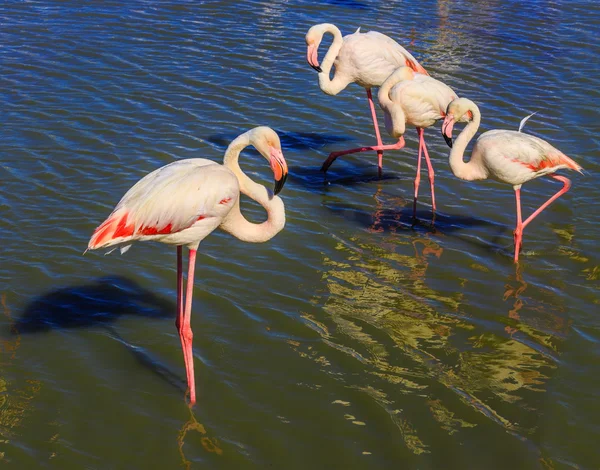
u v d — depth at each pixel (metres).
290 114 9.74
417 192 7.54
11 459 4.25
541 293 6.14
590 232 7.10
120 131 8.84
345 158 8.79
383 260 6.60
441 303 5.98
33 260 6.21
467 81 10.72
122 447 4.41
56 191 7.38
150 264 6.33
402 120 7.60
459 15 13.86
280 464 4.32
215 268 6.32
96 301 5.77
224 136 8.91
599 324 5.71
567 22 13.48
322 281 6.22
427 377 5.09
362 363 5.21
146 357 5.19
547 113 9.67
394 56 8.83
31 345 5.21
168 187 4.64
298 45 12.12
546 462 4.36
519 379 5.08
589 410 4.79
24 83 10.07
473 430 4.60
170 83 10.37
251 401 4.82
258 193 5.02
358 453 4.41
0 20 12.54
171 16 13.23
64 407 4.68
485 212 7.56
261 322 5.62
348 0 14.77
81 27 12.42
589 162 8.41
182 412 4.70
